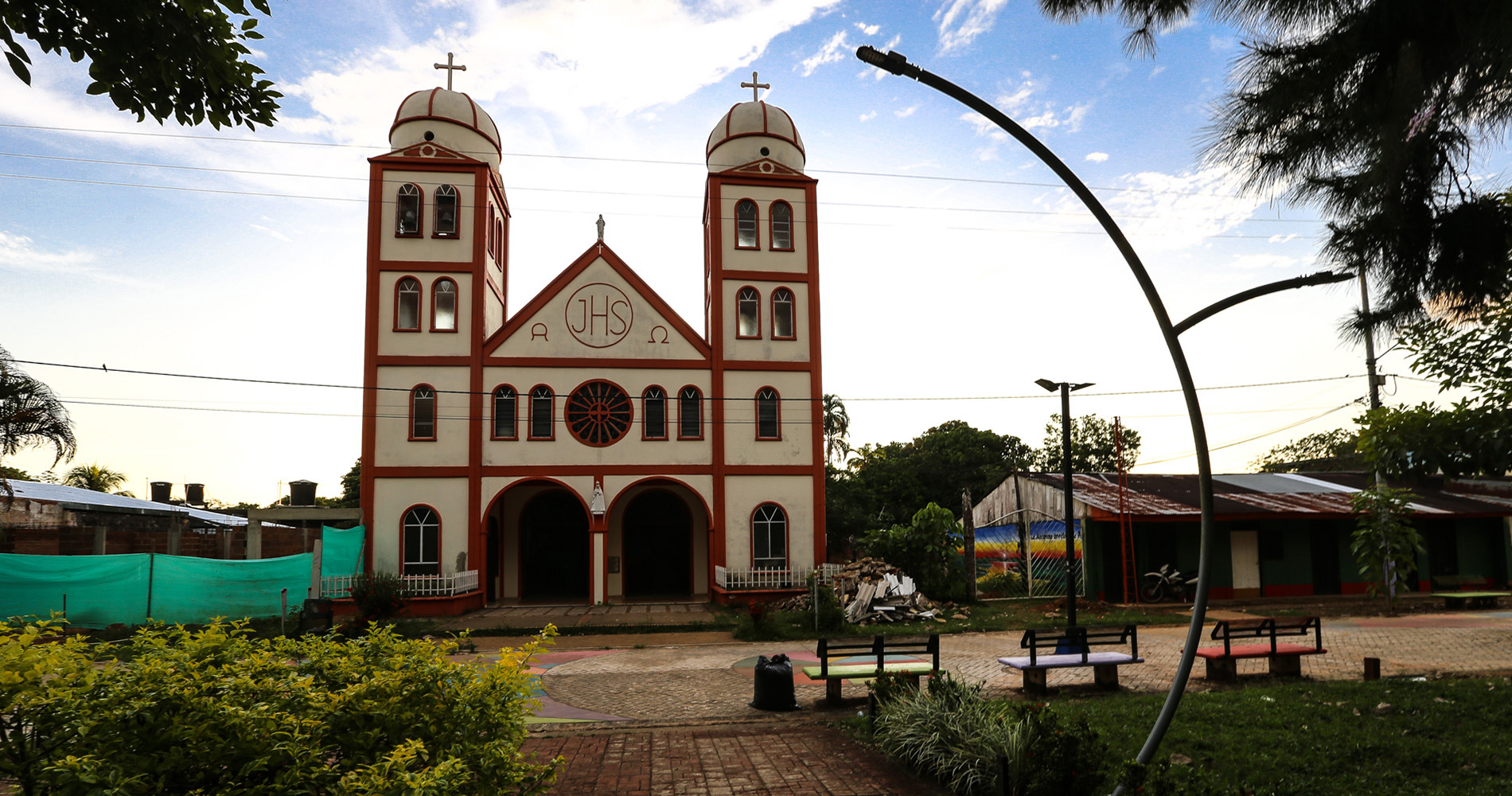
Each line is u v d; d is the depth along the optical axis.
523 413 26.11
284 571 20.28
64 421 16.14
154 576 18.52
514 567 28.09
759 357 27.31
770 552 26.55
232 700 4.02
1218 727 8.18
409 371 25.69
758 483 26.77
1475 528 28.62
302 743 4.17
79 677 3.80
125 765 3.57
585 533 29.41
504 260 30.19
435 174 26.53
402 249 26.12
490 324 27.69
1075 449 54.47
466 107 27.69
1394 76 5.05
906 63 6.45
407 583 23.17
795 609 22.62
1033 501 28.98
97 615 17.72
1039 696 10.79
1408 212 5.25
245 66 5.59
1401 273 5.43
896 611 21.38
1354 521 27.00
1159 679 12.12
